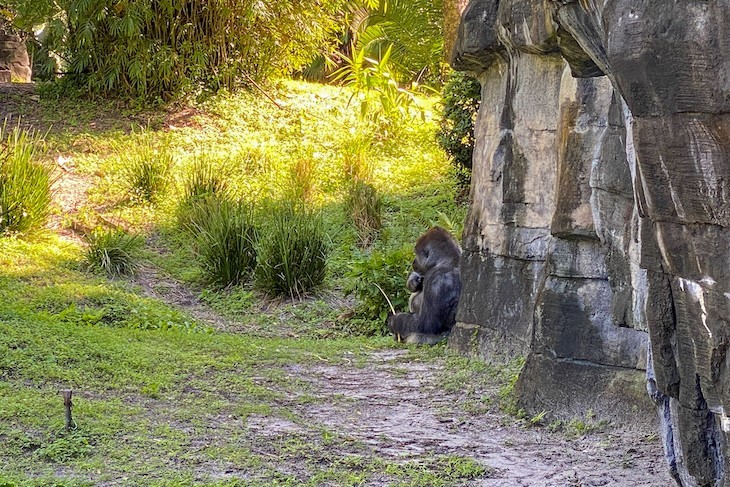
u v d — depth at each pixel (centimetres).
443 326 963
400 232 1430
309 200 1534
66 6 1698
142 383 701
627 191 523
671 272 358
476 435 614
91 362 739
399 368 838
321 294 1199
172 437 566
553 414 638
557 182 647
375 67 1880
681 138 330
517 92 792
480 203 853
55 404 607
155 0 1773
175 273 1278
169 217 1442
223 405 654
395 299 1087
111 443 547
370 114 1891
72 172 1533
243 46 1891
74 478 482
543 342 654
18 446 530
